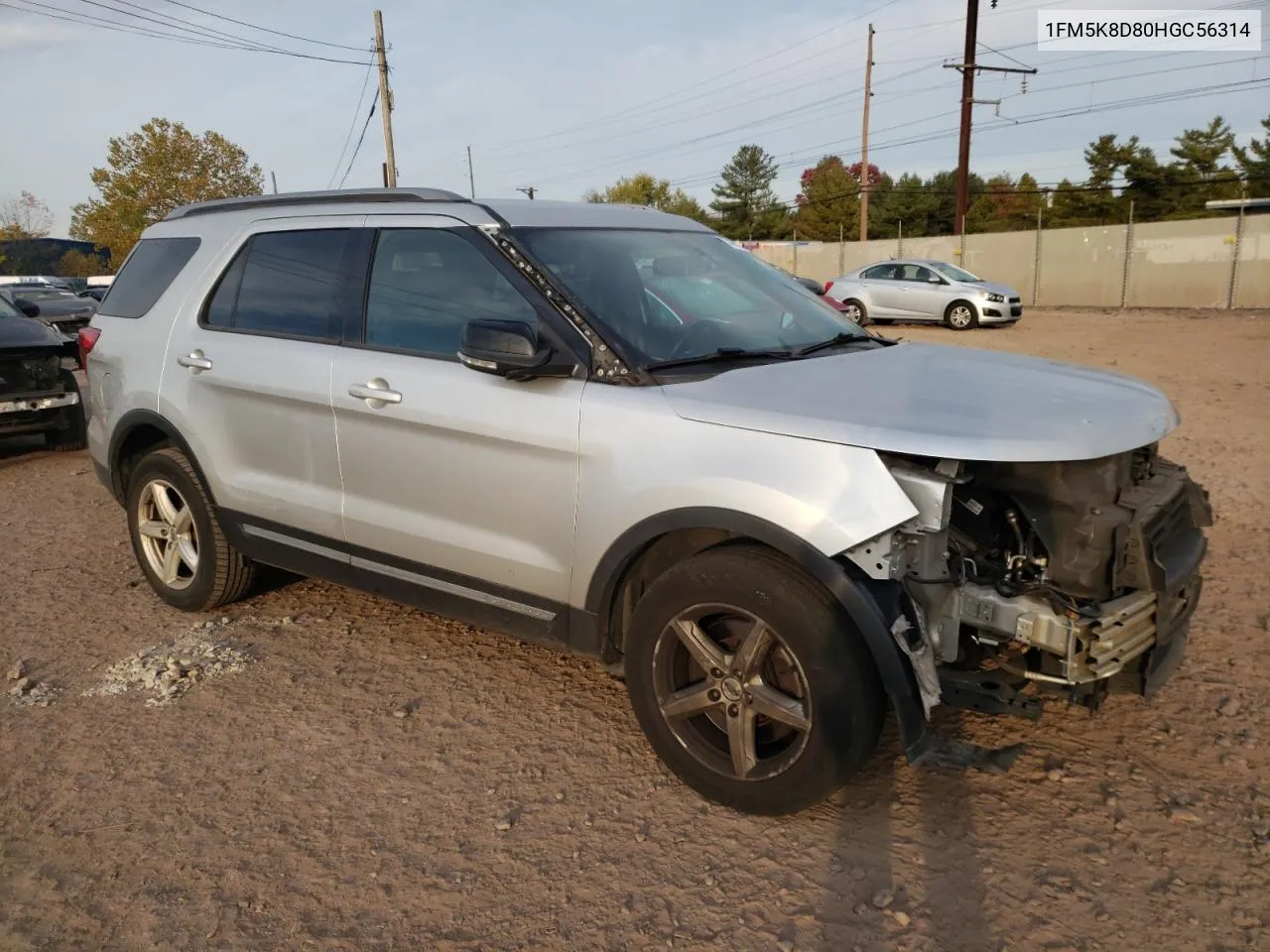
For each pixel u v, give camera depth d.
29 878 2.89
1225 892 2.71
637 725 3.69
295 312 4.18
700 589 2.99
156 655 4.36
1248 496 6.38
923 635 2.74
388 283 3.86
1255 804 3.09
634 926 2.64
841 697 2.80
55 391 8.84
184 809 3.21
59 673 4.23
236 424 4.33
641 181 73.19
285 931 2.66
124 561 5.73
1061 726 3.58
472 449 3.49
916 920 2.63
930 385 3.14
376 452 3.80
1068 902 2.68
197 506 4.60
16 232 62.06
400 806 3.21
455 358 3.60
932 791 3.21
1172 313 24.22
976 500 2.92
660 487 3.01
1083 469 2.80
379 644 4.45
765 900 2.73
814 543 2.73
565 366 3.23
